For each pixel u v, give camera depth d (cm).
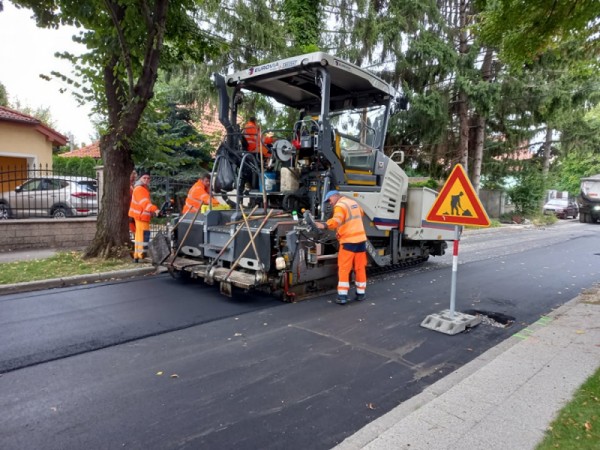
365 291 700
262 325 513
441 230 904
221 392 348
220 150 713
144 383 361
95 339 456
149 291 658
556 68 1597
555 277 844
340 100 775
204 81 1460
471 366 405
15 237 974
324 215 642
